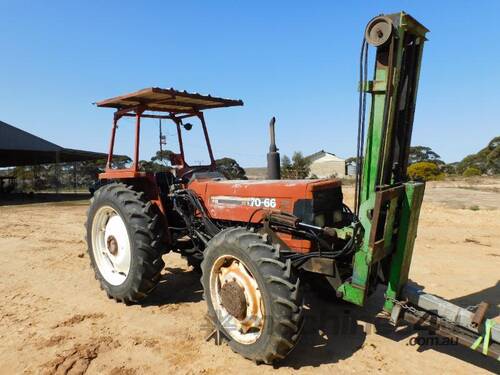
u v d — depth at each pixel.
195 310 4.46
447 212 10.95
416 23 3.12
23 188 28.91
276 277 3.05
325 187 3.70
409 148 3.49
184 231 4.83
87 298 4.87
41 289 5.21
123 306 4.60
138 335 3.87
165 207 4.87
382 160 3.11
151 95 4.49
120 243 4.68
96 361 3.41
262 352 3.19
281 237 3.75
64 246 7.66
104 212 4.91
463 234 8.27
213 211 4.33
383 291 4.95
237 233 3.39
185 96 4.60
